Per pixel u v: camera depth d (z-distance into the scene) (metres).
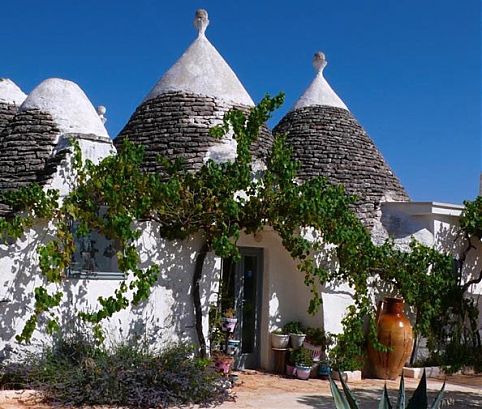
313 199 11.70
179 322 11.52
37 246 10.16
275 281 13.48
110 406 9.05
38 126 11.24
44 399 9.04
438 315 14.69
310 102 16.42
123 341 10.65
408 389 12.21
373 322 13.44
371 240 13.68
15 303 9.98
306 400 10.47
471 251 15.68
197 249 11.81
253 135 11.51
